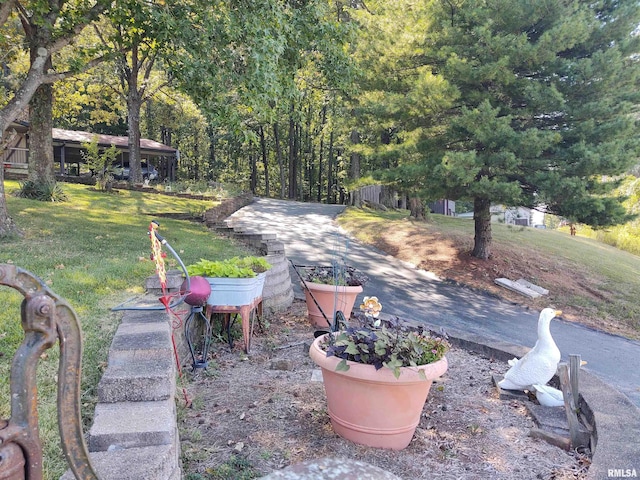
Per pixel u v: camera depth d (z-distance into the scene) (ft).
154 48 32.48
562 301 34.04
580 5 33.71
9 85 75.41
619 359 23.79
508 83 33.65
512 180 36.19
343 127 51.13
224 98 31.27
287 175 142.92
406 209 90.94
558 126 35.58
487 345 18.45
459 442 11.51
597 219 33.06
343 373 10.68
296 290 29.32
